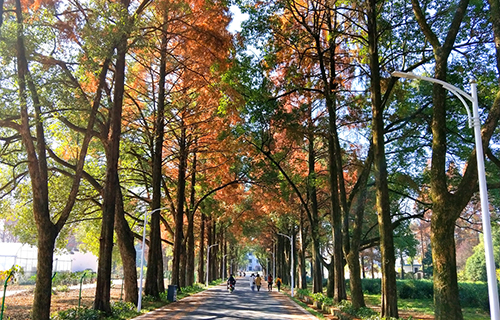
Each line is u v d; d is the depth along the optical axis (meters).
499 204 20.77
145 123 24.22
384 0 17.06
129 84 24.78
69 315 13.89
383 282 14.45
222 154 29.22
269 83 19.78
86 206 28.36
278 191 29.59
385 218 14.78
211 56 19.30
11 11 13.27
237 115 22.02
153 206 24.84
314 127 21.23
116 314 16.41
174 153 29.98
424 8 16.88
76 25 14.45
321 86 21.80
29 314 18.70
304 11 20.11
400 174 22.25
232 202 39.53
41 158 13.68
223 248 79.56
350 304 18.45
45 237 13.30
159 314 18.11
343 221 19.12
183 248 36.72
